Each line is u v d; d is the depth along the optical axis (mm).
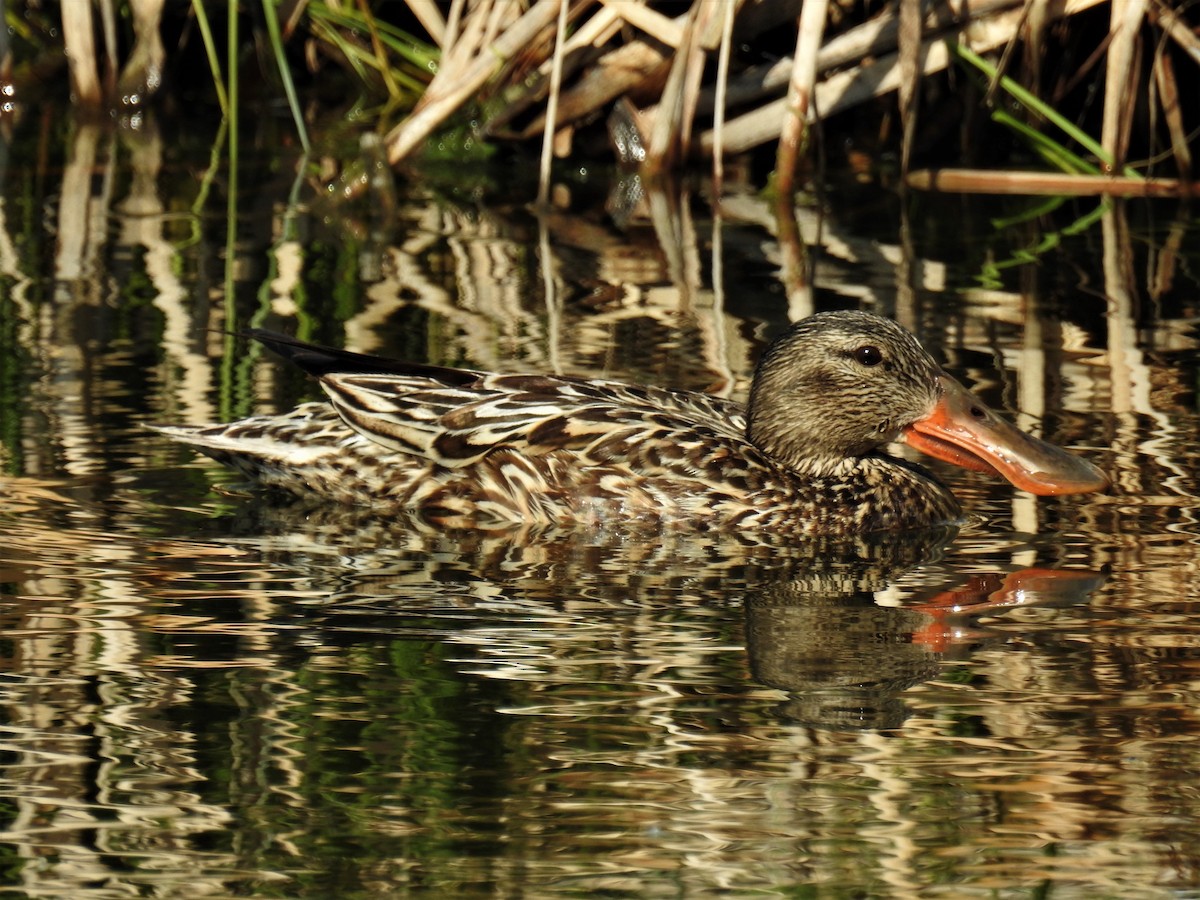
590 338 14445
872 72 19906
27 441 11859
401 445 11320
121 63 23891
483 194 20375
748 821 7078
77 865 6738
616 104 20969
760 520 11242
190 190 20031
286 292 15812
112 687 8258
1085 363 13789
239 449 11422
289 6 22891
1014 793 7297
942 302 15664
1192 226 18578
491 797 7262
